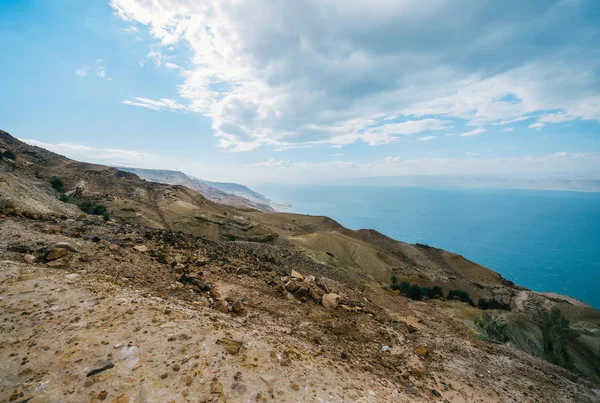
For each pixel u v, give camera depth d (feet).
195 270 42.96
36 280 24.82
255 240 241.55
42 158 315.37
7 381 13.55
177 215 250.98
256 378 17.01
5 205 47.01
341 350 31.94
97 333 18.57
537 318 137.39
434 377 33.42
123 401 13.20
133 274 33.88
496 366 43.34
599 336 169.68
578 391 42.11
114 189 288.92
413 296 142.72
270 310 37.27
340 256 278.46
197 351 18.31
